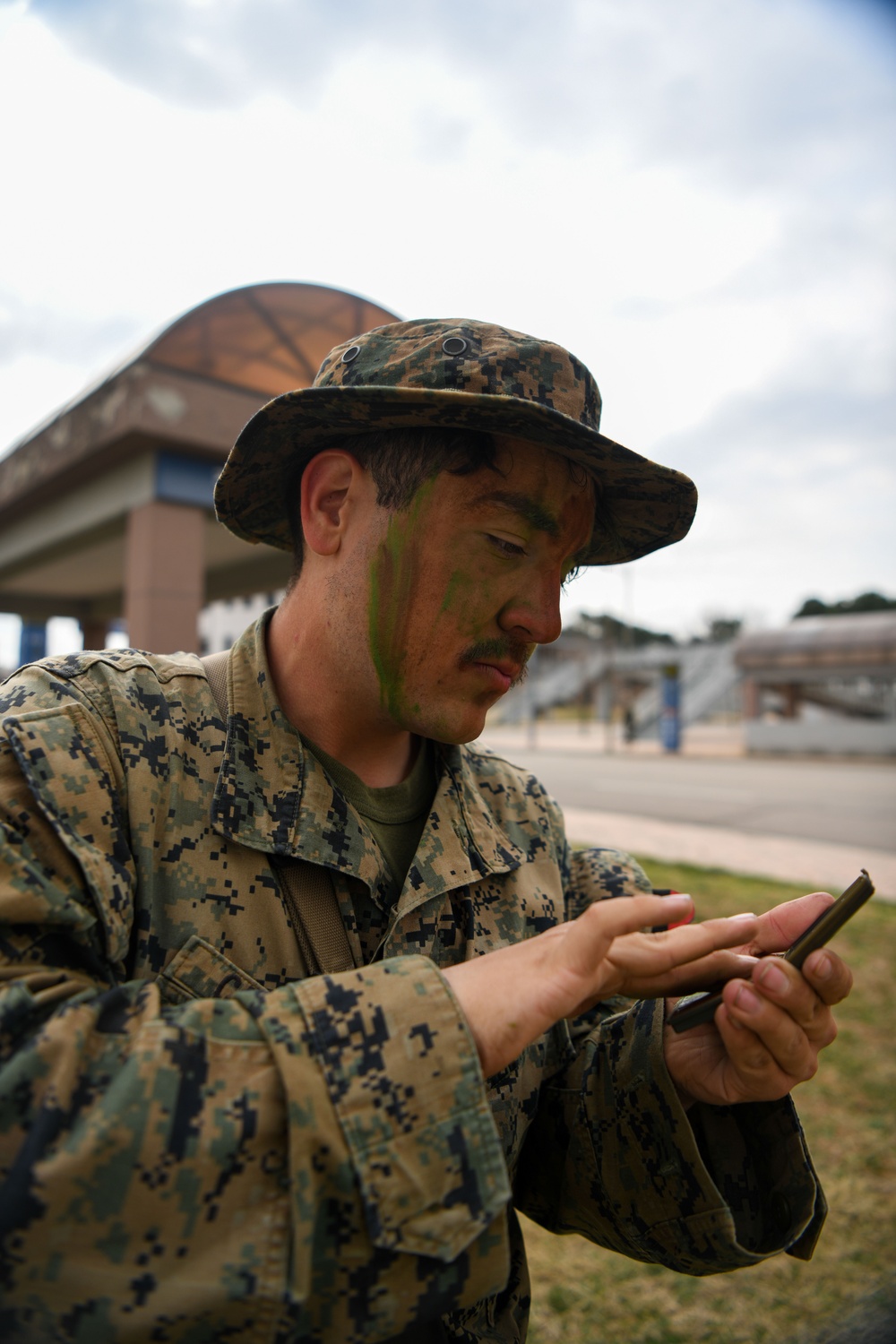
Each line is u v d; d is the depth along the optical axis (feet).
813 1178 2.69
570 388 2.69
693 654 136.26
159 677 2.85
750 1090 2.46
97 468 25.18
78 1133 1.73
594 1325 6.28
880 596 199.21
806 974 2.22
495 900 3.04
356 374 2.72
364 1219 1.82
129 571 24.20
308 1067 1.87
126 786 2.49
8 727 2.32
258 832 2.58
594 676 141.18
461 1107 1.92
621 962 2.11
